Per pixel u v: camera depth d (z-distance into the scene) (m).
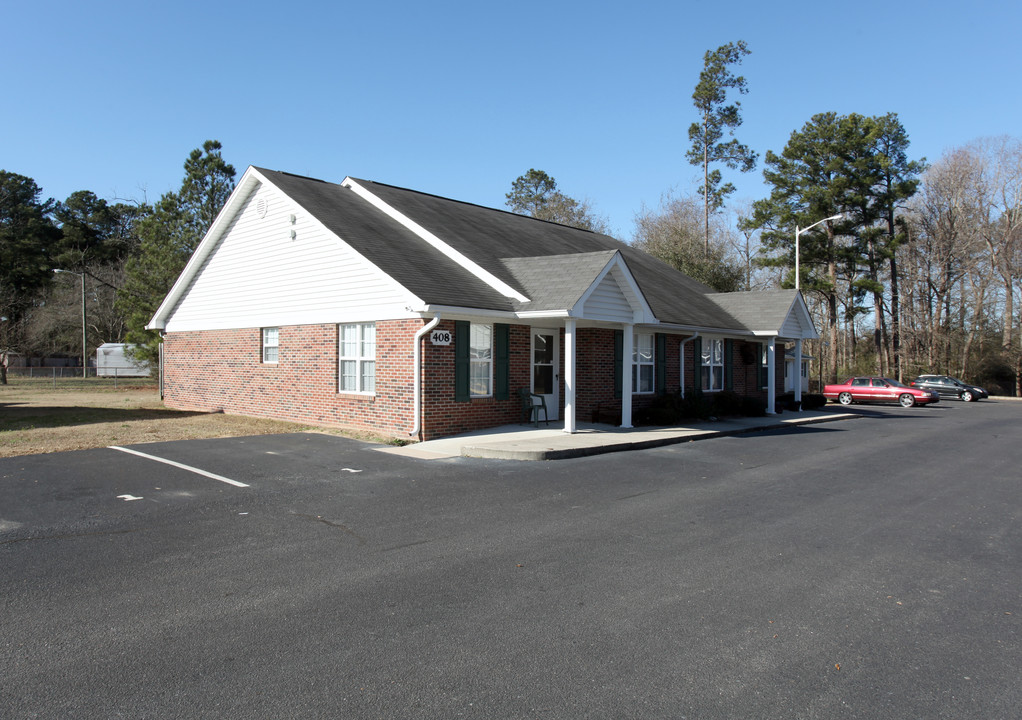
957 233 47.78
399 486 9.63
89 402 24.83
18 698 3.73
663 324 18.55
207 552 6.45
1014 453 14.09
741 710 3.68
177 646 4.41
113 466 10.78
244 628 4.70
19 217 60.81
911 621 4.98
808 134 42.78
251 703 3.70
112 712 3.60
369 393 15.37
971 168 47.62
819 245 43.12
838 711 3.68
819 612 5.12
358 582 5.66
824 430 18.66
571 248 23.11
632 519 7.91
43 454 11.85
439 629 4.71
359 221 17.38
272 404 18.17
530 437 14.32
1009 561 6.48
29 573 5.81
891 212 45.78
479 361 15.48
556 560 6.32
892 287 48.09
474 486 9.69
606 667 4.17
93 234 61.88
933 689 3.95
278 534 7.09
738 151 47.94
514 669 4.12
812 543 7.03
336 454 12.35
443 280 15.04
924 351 49.53
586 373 17.62
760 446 14.73
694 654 4.36
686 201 53.25
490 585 5.62
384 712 3.62
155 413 19.80
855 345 56.00
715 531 7.43
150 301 34.19
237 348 19.47
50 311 52.88
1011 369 48.06
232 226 19.62
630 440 14.03
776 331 22.23
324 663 4.18
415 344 14.16
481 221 21.58
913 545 7.00
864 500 9.22
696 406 19.20
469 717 3.58
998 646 4.55
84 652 4.31
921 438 16.86
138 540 6.82
